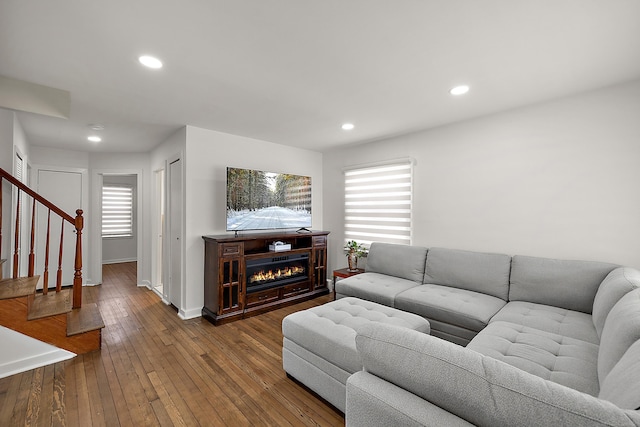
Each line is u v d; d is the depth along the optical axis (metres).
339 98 2.64
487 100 2.69
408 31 1.68
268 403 1.94
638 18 1.55
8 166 2.87
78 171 4.82
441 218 3.46
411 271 3.38
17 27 1.61
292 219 4.21
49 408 1.87
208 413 1.84
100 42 1.77
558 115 2.65
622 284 1.72
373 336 1.12
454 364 0.90
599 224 2.46
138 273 4.96
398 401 0.96
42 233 4.59
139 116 3.11
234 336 2.96
